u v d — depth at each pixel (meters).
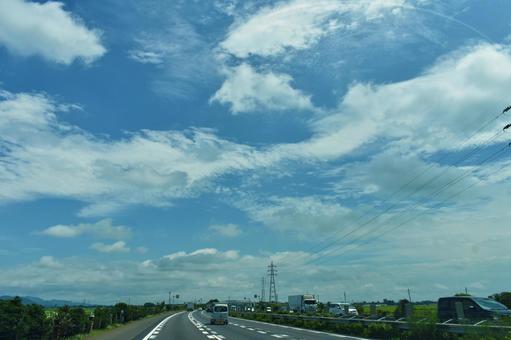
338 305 65.31
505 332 16.94
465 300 24.22
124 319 51.88
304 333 29.92
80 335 28.23
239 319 63.84
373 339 24.02
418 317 22.33
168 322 49.25
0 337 18.73
